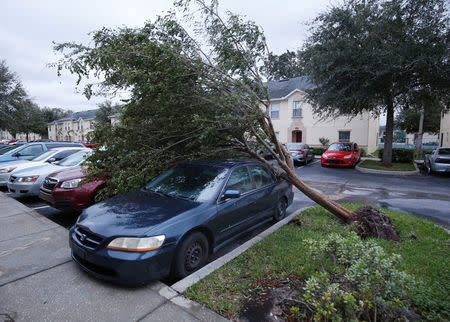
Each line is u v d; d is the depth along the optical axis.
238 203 4.22
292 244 4.08
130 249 2.88
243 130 4.88
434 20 11.07
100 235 3.02
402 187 9.68
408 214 6.00
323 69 12.78
